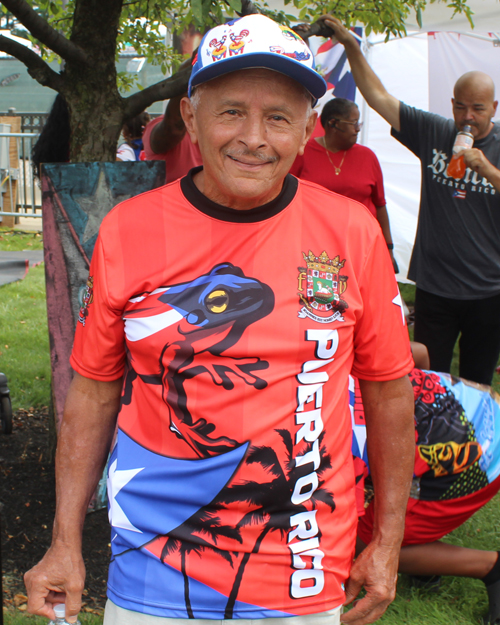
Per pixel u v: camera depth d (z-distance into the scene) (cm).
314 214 132
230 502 125
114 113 295
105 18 279
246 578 125
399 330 141
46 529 278
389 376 141
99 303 130
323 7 371
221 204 129
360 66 373
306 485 126
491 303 364
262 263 127
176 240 128
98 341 134
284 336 124
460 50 665
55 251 269
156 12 337
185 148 382
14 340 548
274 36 118
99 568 258
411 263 391
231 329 124
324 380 128
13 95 1332
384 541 145
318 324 126
